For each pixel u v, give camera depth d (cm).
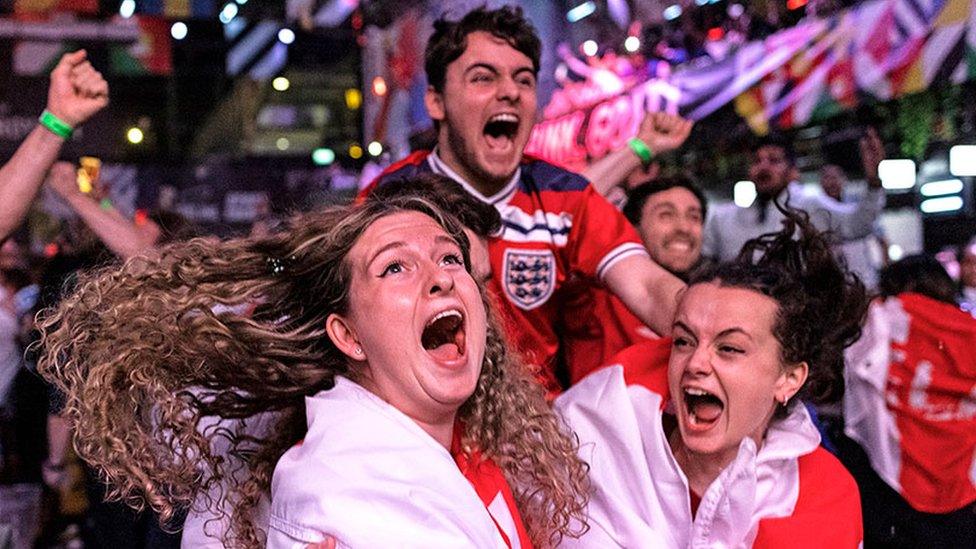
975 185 613
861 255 532
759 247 250
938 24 457
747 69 567
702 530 232
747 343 225
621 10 671
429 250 198
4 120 561
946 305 393
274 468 202
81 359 207
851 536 236
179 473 205
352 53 1132
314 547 182
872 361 395
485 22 297
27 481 564
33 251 959
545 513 224
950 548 387
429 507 185
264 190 1212
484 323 202
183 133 1301
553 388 315
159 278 206
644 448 238
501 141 298
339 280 200
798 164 650
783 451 233
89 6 609
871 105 576
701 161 655
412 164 314
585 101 686
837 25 515
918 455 390
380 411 194
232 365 205
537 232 302
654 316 288
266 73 1138
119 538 362
